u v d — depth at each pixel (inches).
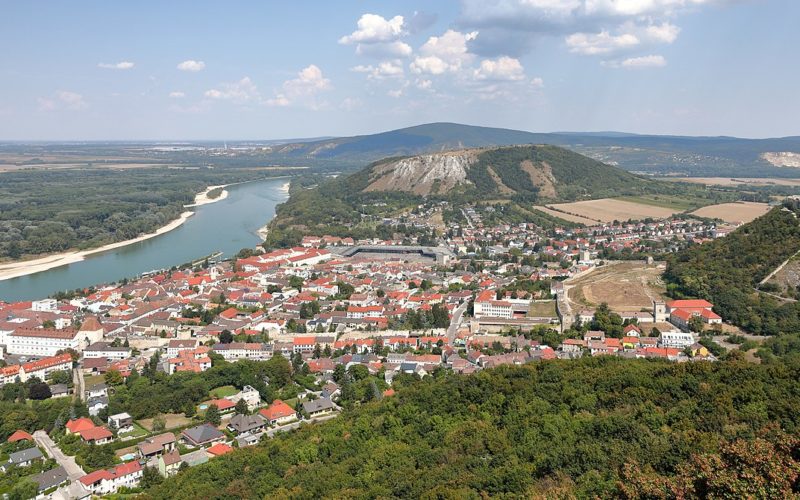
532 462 6766.7
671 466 5964.6
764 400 7332.7
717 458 4955.7
